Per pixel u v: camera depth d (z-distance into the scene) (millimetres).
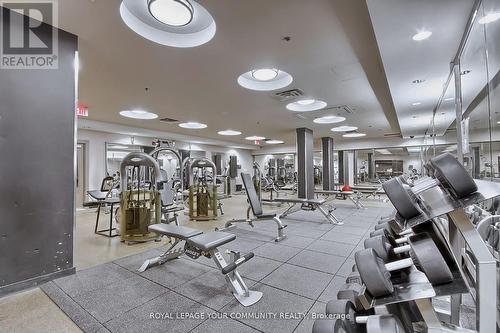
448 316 1771
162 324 1813
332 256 3236
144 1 2379
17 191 2258
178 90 4520
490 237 1733
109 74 3779
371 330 1022
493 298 1038
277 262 3027
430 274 1066
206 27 2828
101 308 2012
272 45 2926
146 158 4004
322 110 5906
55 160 2484
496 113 2379
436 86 3773
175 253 2998
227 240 2447
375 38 2607
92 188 7797
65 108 2574
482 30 2242
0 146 2180
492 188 1049
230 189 12156
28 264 2303
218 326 1795
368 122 7324
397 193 1131
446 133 5230
